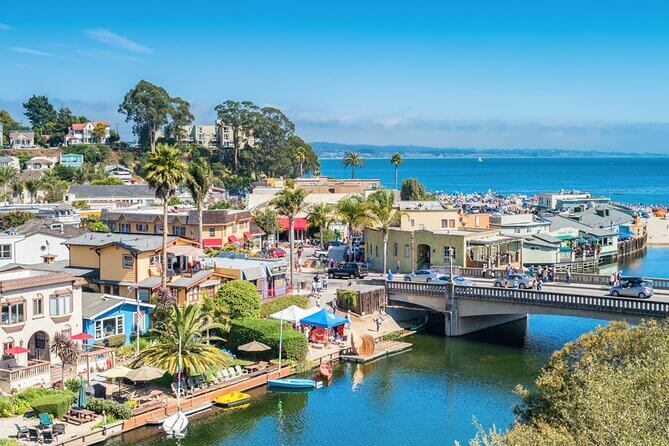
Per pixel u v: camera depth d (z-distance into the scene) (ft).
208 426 193.77
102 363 221.87
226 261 309.63
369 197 380.37
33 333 214.28
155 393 205.77
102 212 468.34
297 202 331.36
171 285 268.21
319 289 325.62
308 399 216.54
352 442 183.52
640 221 579.89
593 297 255.91
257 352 249.55
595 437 101.65
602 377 117.29
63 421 184.75
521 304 274.16
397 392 222.89
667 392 106.22
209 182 362.94
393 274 370.73
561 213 561.84
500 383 231.50
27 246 339.57
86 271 288.30
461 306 290.97
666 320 158.40
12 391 194.80
